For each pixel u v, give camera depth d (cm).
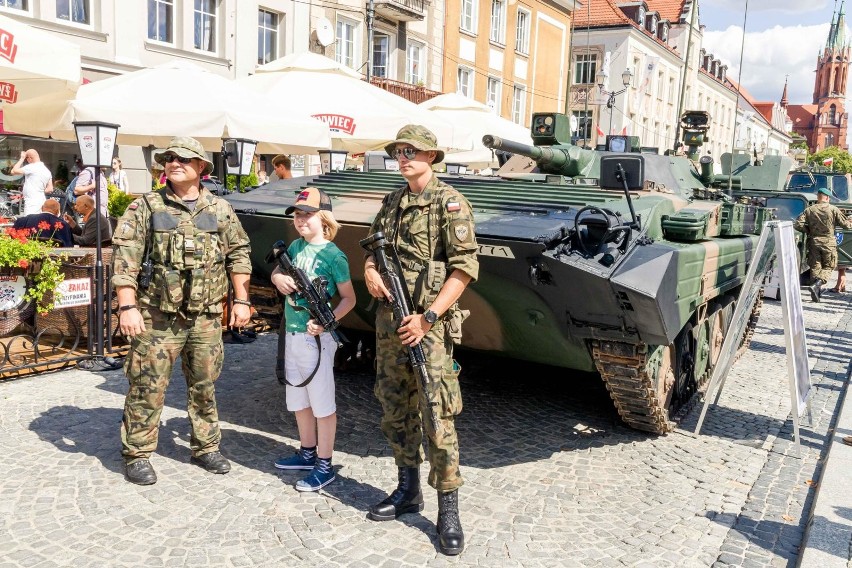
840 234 1409
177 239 399
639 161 461
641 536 378
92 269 645
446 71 2291
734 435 549
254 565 334
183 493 405
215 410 441
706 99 4438
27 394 562
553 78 3012
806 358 570
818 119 13375
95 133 613
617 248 412
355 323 558
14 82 778
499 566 343
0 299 576
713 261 508
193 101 773
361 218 459
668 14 4003
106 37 1300
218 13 1522
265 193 575
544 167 655
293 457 450
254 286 556
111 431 491
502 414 574
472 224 346
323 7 1756
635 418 528
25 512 374
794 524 396
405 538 366
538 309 436
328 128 888
